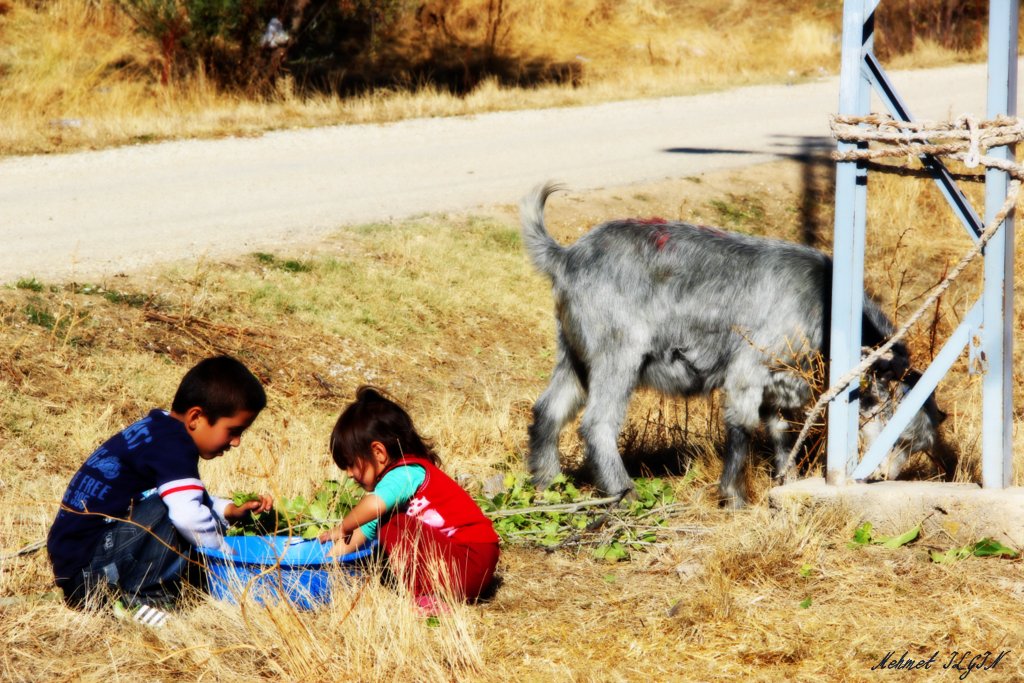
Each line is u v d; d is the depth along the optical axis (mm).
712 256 13102
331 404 17891
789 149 36062
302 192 27906
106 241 22156
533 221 14109
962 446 14859
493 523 12422
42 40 42625
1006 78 11562
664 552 11812
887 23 61406
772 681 8977
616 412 13398
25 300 17969
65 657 9398
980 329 11750
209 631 9617
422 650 9234
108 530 10094
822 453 14016
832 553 11375
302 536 11859
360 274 22062
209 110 38844
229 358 10508
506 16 57719
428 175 30562
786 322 12852
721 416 17078
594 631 9914
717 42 60344
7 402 15328
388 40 51031
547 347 22000
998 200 11570
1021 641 9539
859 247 12219
